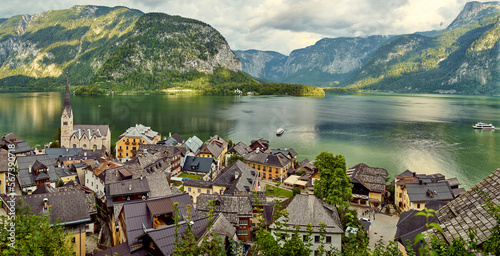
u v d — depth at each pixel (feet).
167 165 368.68
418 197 273.95
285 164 398.83
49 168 294.25
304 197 194.90
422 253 67.26
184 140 588.09
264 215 217.97
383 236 235.40
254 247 119.55
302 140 650.84
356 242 100.68
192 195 310.04
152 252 153.07
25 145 405.80
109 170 287.28
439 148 570.87
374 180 321.73
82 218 179.22
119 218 179.01
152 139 547.49
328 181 289.12
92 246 201.26
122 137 507.71
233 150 460.14
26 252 100.01
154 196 243.19
